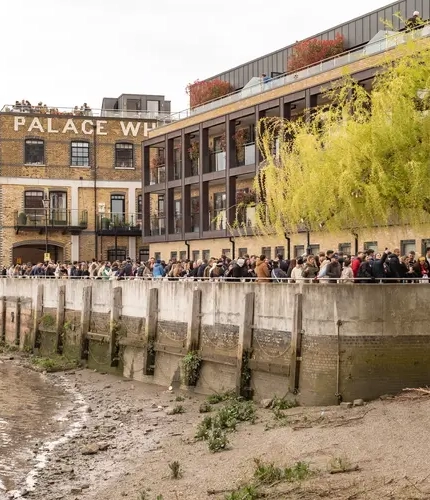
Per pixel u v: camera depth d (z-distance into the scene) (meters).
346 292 20.84
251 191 38.25
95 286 34.12
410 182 19.83
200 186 42.38
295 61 40.03
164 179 47.53
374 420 18.66
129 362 30.95
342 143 20.48
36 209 56.12
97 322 33.84
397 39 24.11
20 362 37.09
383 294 20.81
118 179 58.06
